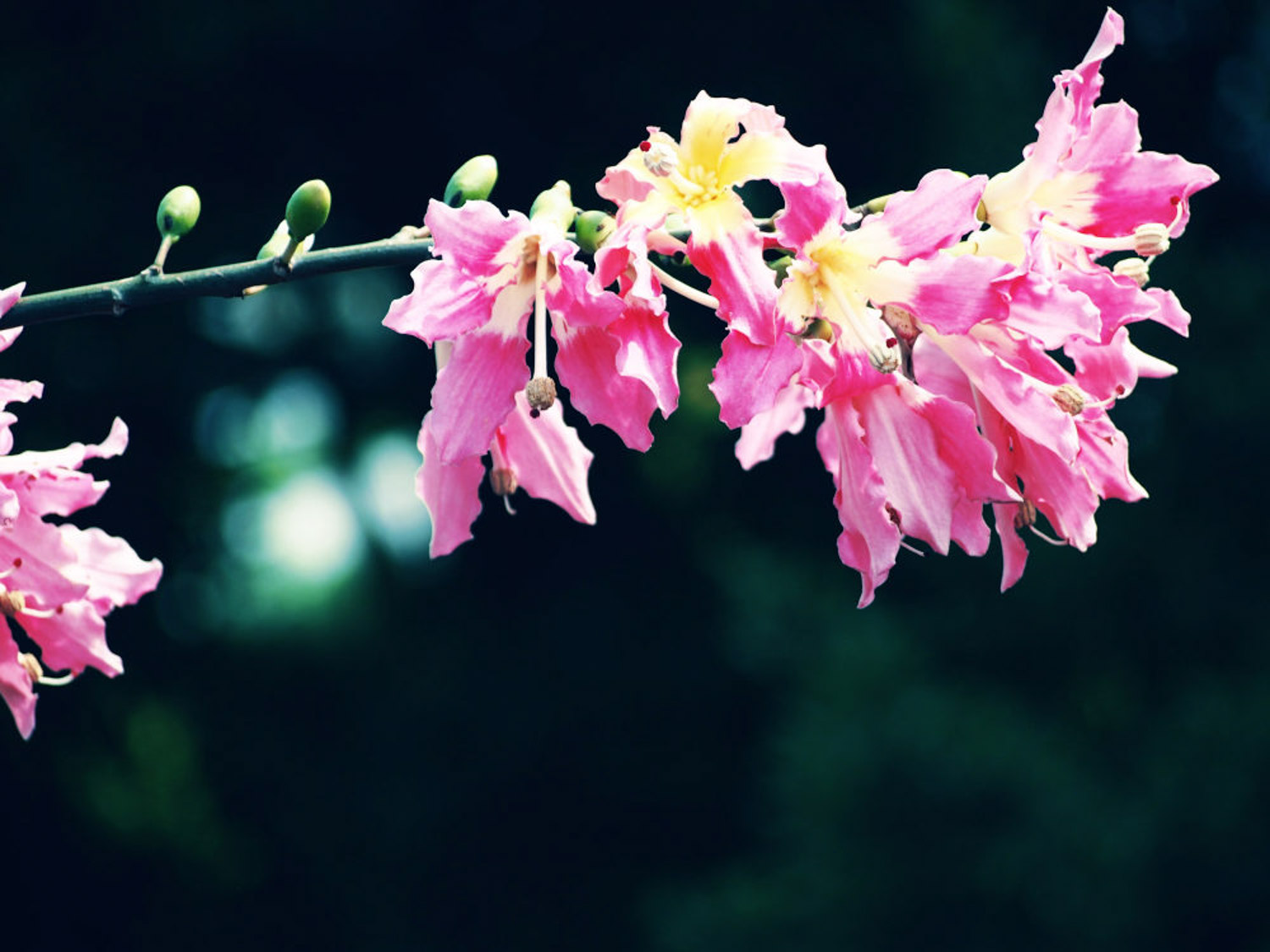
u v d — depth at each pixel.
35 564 3.13
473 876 13.20
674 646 13.21
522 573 13.46
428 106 12.45
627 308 2.51
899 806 10.43
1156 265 11.33
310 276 2.95
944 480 2.66
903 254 2.58
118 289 2.97
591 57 12.16
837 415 2.70
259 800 12.70
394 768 13.23
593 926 13.22
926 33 11.44
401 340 13.16
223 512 12.62
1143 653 10.87
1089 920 10.10
